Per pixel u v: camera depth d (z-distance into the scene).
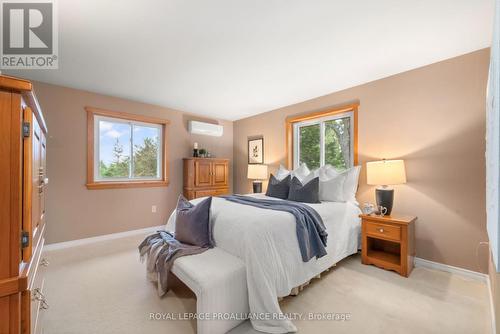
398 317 1.66
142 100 3.86
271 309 1.55
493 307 1.59
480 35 2.00
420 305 1.80
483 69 2.21
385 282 2.17
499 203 0.85
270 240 1.76
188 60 2.45
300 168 3.59
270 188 3.42
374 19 1.79
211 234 2.04
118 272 2.39
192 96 3.64
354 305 1.81
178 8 1.64
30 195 1.00
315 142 3.81
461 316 1.67
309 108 3.79
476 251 2.22
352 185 2.97
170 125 4.30
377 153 2.95
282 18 1.77
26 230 0.97
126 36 1.99
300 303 1.84
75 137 3.29
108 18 1.74
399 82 2.76
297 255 1.92
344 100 3.32
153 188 4.08
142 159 4.05
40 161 1.43
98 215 3.49
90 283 2.16
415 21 1.81
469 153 2.27
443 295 1.94
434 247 2.47
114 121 3.73
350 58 2.42
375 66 2.60
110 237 3.59
